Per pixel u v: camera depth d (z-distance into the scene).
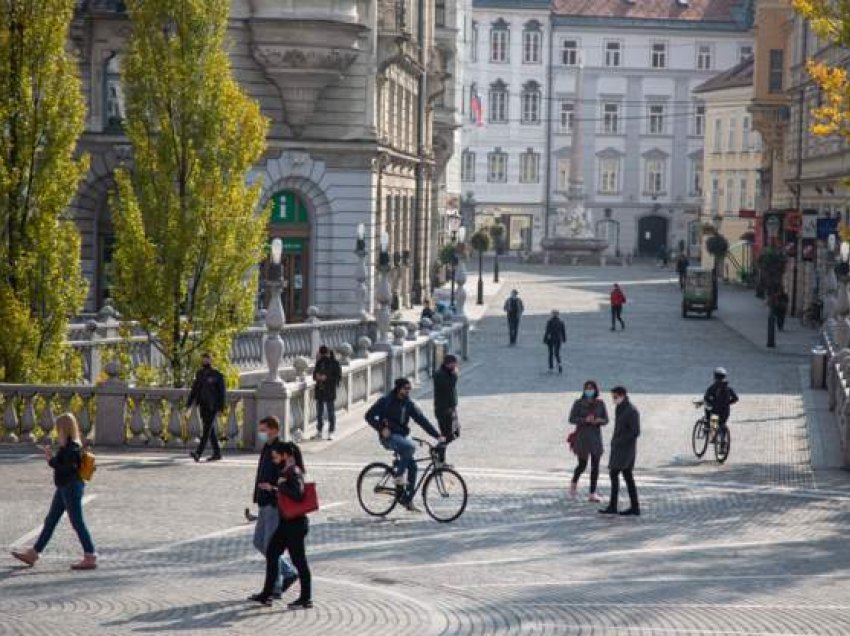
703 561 27.59
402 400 31.88
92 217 74.06
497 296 110.62
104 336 51.97
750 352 73.44
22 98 40.06
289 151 75.44
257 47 73.12
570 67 183.62
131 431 39.88
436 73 101.50
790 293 101.50
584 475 38.34
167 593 23.81
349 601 23.56
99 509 31.22
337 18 72.81
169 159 41.59
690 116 185.75
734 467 40.25
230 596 23.66
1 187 39.94
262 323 59.44
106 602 23.11
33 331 40.50
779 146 114.44
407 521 31.22
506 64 182.38
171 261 41.47
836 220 80.81
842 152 83.69
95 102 73.50
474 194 182.38
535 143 183.75
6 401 39.44
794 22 106.50
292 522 22.91
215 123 41.72
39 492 32.72
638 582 25.53
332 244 76.44
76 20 72.38
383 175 81.06
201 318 41.91
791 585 25.44
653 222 186.00
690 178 186.00
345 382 48.53
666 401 53.91
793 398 55.22
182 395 39.75
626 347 74.88
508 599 23.94
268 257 76.00
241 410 40.62
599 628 21.91
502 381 59.41
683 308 95.12
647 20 183.62
